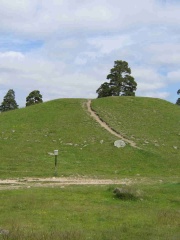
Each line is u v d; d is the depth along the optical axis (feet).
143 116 193.67
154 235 44.37
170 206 63.46
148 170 119.75
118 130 164.14
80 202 62.64
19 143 144.25
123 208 59.52
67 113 192.03
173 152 142.72
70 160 125.39
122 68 288.30
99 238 42.16
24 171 105.81
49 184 85.81
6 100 347.15
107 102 214.69
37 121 179.93
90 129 164.35
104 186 81.66
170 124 185.16
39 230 44.39
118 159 129.70
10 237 40.52
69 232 43.14
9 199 62.28
